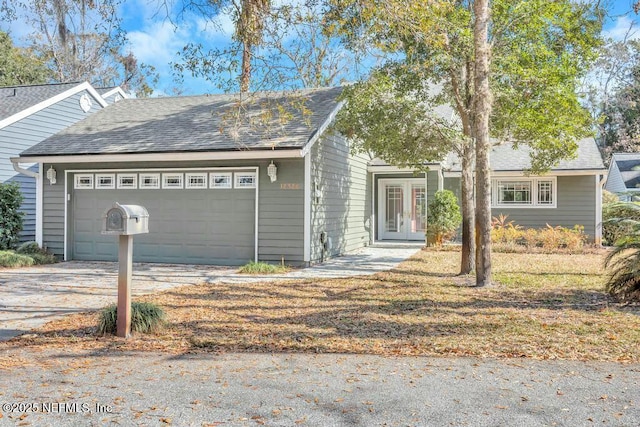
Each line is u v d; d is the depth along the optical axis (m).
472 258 10.61
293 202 12.00
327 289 9.05
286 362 4.89
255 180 12.24
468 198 10.66
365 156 17.48
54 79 27.81
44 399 3.90
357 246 16.58
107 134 13.64
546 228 17.25
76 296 8.54
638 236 7.88
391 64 11.04
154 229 12.97
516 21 10.27
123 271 5.86
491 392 3.99
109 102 21.11
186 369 4.70
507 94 10.66
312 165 12.30
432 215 16.36
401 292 8.66
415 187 19.20
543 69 10.45
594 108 30.94
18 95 18.03
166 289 9.16
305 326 6.35
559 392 3.97
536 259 13.53
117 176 13.23
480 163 9.12
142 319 6.07
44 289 9.23
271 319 6.76
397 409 3.67
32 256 12.78
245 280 10.20
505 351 5.14
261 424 3.44
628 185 25.03
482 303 7.61
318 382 4.28
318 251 12.80
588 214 16.89
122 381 4.35
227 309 7.41
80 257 13.58
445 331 5.97
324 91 14.89
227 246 12.49
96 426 3.41
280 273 11.10
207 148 11.65
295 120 12.44
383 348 5.34
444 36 9.52
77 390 4.11
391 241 19.22
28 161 13.11
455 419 3.49
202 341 5.70
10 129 15.77
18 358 5.10
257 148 11.31
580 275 10.42
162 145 12.22
